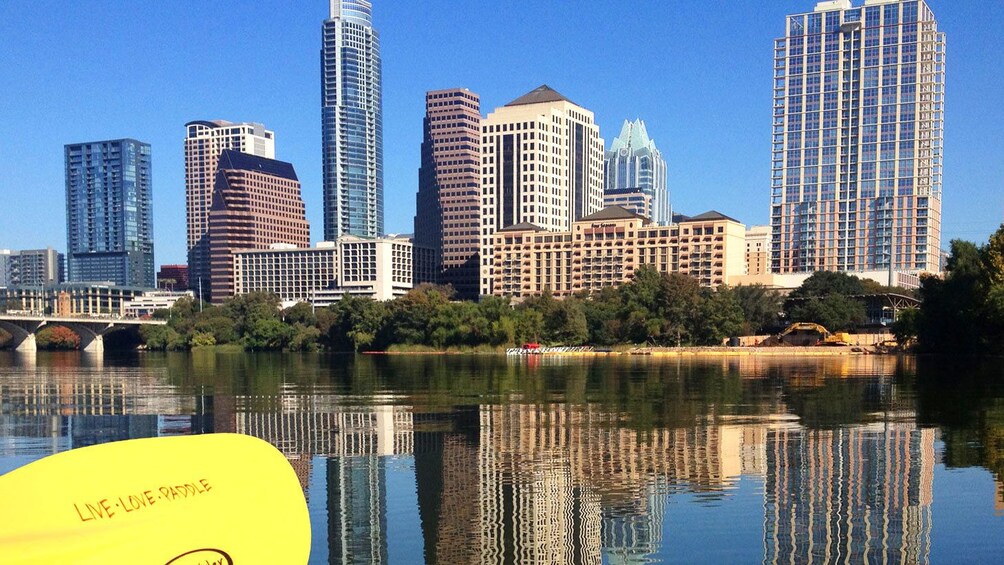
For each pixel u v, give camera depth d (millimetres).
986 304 92500
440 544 22250
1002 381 69062
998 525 23281
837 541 22078
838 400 55125
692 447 35938
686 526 23562
